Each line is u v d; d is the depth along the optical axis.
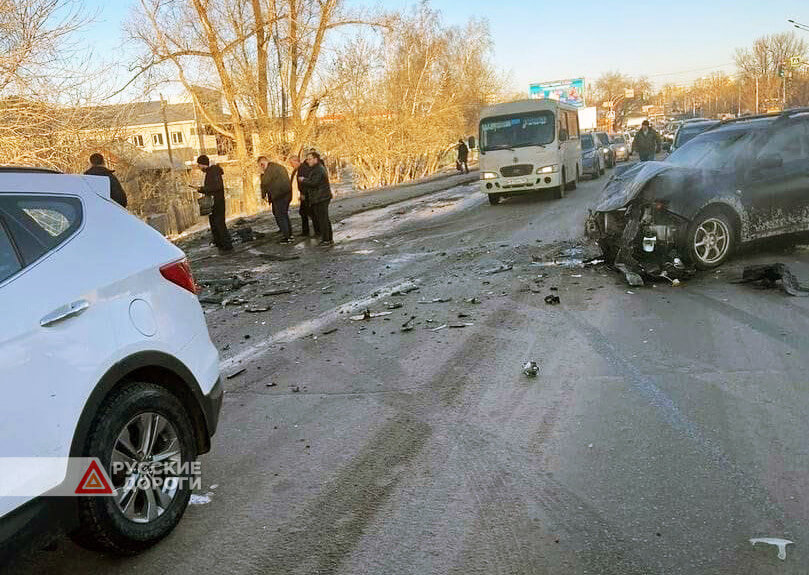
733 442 3.97
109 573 3.08
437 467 3.93
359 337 6.79
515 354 5.87
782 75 74.12
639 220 8.22
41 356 2.72
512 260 10.22
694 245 8.13
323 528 3.37
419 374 5.56
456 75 47.34
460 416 4.65
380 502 3.58
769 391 4.66
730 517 3.23
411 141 39.19
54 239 3.06
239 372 5.95
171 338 3.42
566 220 14.10
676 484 3.55
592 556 3.00
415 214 18.38
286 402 5.16
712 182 8.23
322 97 29.47
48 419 2.71
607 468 3.77
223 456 4.27
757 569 2.84
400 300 8.27
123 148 16.84
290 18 26.38
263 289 9.73
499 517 3.36
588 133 27.73
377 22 28.88
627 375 5.16
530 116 18.25
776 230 8.53
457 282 9.00
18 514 2.59
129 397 3.11
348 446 4.29
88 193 3.38
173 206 24.50
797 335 5.77
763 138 8.65
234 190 29.92
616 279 8.41
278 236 15.65
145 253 3.46
